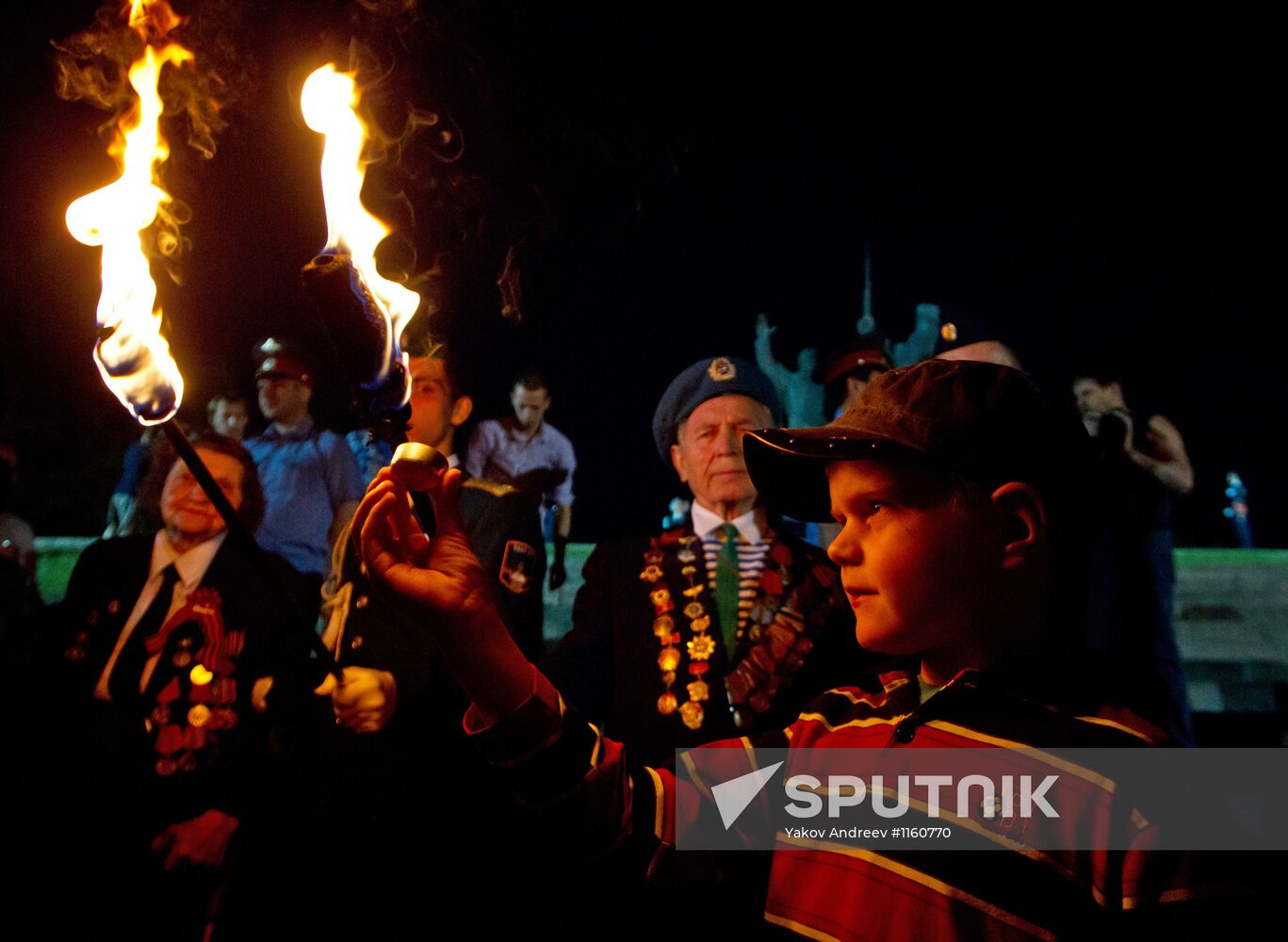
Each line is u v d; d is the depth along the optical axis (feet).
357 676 8.00
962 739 4.36
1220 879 3.80
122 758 9.16
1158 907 3.80
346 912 8.63
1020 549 4.41
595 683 8.74
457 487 4.48
